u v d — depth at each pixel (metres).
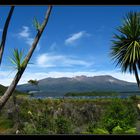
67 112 17.97
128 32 15.30
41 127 12.69
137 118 16.03
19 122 13.85
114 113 14.47
